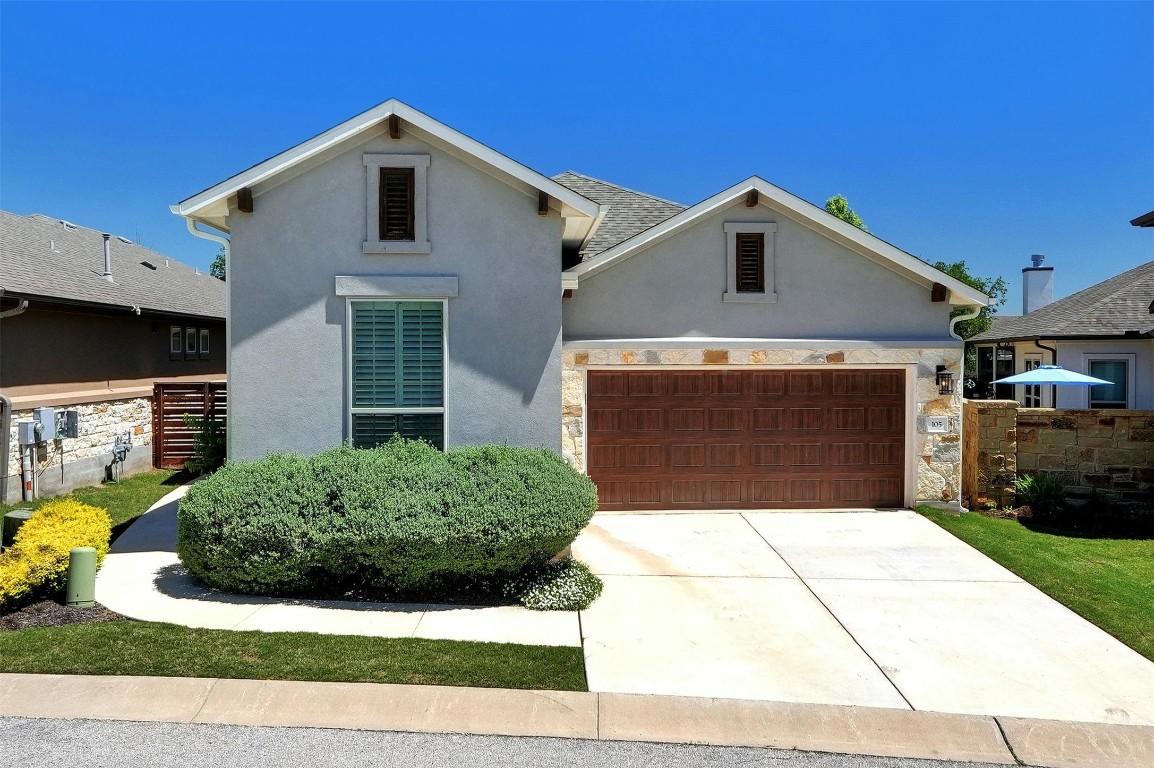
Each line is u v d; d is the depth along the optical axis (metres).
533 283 9.07
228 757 4.48
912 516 11.16
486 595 7.42
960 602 7.54
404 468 7.58
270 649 5.85
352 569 7.29
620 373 11.41
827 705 5.25
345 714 5.01
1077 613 7.23
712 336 11.41
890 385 11.64
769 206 11.39
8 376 12.06
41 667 5.45
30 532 7.63
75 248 17.52
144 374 16.64
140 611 6.74
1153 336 14.66
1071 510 11.38
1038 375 15.61
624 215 13.24
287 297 8.87
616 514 11.26
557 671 5.67
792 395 11.55
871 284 11.55
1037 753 4.79
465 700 5.18
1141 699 5.45
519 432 9.09
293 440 8.88
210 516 7.11
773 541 9.80
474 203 9.01
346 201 8.91
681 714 5.11
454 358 9.01
